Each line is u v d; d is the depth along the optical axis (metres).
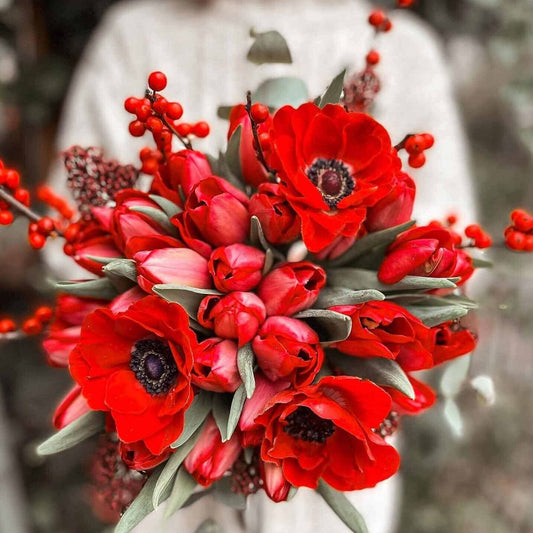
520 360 1.75
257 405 0.58
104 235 0.65
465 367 0.70
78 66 1.34
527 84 1.22
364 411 0.58
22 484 1.50
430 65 0.97
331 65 0.93
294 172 0.59
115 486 0.66
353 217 0.59
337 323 0.58
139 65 0.97
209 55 0.94
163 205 0.61
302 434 0.60
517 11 1.25
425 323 0.60
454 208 0.98
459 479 1.77
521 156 1.97
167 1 0.99
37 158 1.45
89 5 1.29
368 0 1.27
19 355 1.50
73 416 0.62
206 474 0.59
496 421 1.85
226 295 0.59
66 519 1.49
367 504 0.94
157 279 0.57
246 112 0.63
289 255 0.68
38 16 1.30
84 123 1.00
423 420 1.40
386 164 0.60
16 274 1.50
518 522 1.67
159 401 0.59
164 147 0.64
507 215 1.82
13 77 1.33
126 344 0.60
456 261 0.60
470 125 2.19
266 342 0.57
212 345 0.58
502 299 1.06
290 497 0.60
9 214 0.64
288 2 0.94
